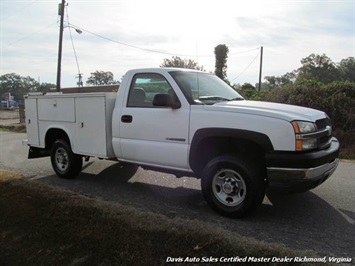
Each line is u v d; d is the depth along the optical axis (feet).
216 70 100.89
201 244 10.25
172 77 14.79
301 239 11.27
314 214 13.70
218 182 13.48
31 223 12.29
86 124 17.75
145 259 9.61
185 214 13.69
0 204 14.25
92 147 17.65
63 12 65.82
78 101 17.94
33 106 20.90
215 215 13.58
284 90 39.81
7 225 12.28
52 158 20.33
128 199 15.85
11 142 39.58
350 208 14.43
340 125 34.99
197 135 13.60
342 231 11.98
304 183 11.75
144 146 15.38
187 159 14.06
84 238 10.95
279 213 13.79
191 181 19.24
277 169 11.89
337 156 13.94
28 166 23.89
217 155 14.08
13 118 95.81
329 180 19.24
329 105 35.29
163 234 10.96
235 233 11.35
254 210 12.86
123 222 11.95
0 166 24.00
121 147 16.37
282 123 11.87
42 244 10.85
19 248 10.77
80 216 12.66
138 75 16.07
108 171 21.88
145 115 15.29
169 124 14.46
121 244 10.45
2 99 361.71
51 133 20.40
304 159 11.57
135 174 20.97
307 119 12.28
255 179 12.48
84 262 9.70
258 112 12.42
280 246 10.27
